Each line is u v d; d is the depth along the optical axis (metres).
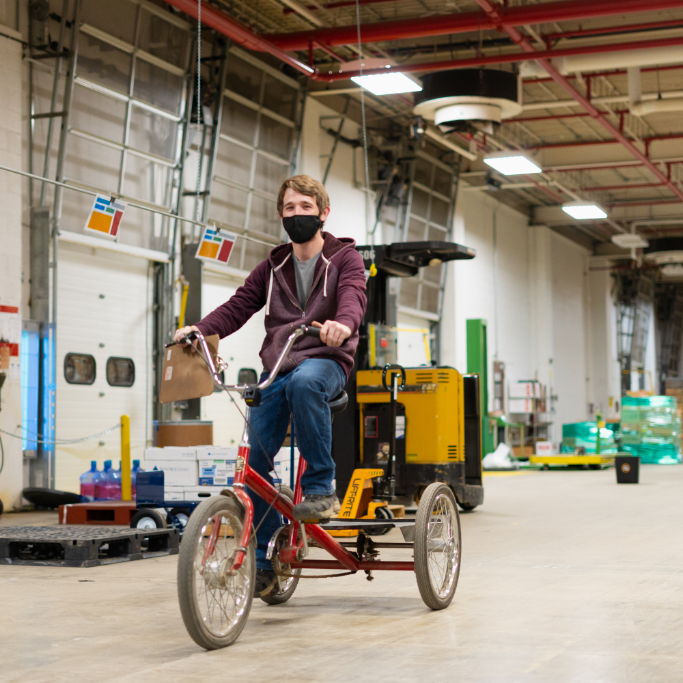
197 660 3.17
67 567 5.95
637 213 26.09
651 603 4.29
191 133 13.55
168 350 3.48
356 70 13.24
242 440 3.49
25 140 11.03
